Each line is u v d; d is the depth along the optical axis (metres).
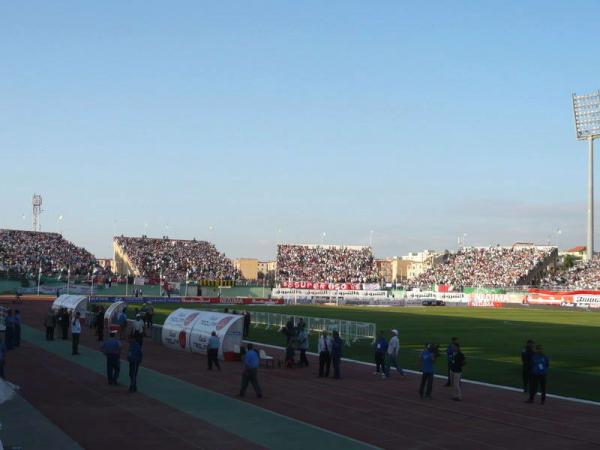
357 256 150.88
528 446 16.19
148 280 108.38
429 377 22.67
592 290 104.06
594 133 118.50
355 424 18.38
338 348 27.12
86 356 32.53
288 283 122.88
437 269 142.88
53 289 98.56
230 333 32.12
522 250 137.25
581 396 24.00
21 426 17.20
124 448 15.30
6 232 118.69
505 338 47.78
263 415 19.25
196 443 15.88
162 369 28.94
